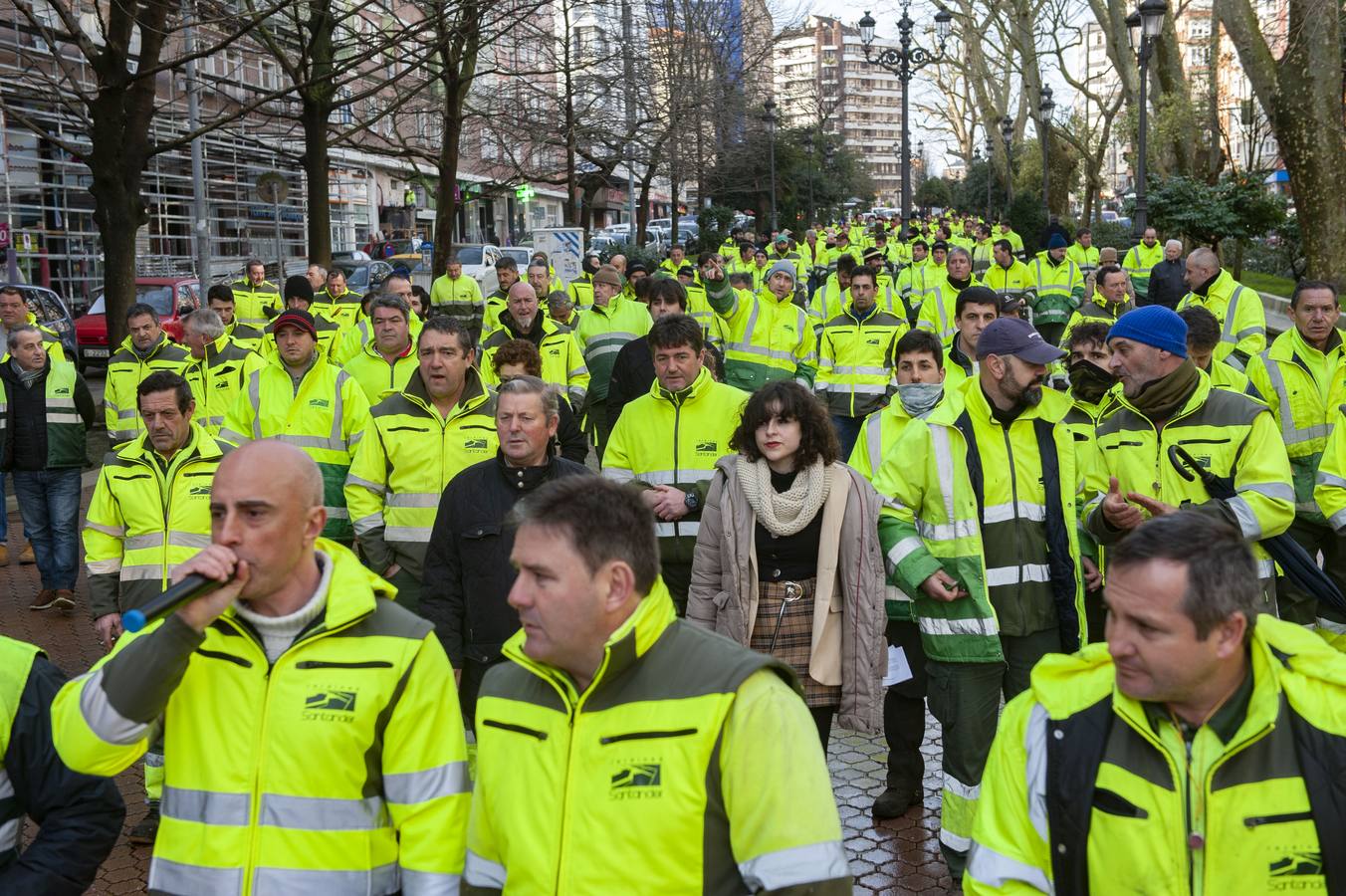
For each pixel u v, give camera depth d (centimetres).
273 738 285
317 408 708
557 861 255
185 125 3188
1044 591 491
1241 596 230
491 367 983
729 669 258
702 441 588
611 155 4003
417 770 291
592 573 253
